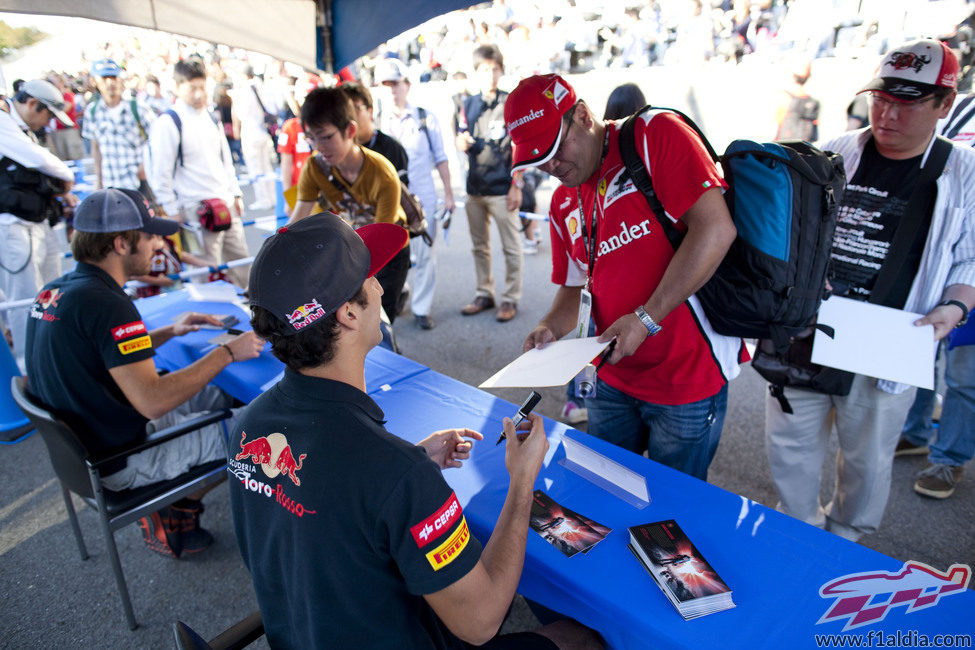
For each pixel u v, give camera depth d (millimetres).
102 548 2531
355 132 2756
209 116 4340
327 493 930
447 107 10609
